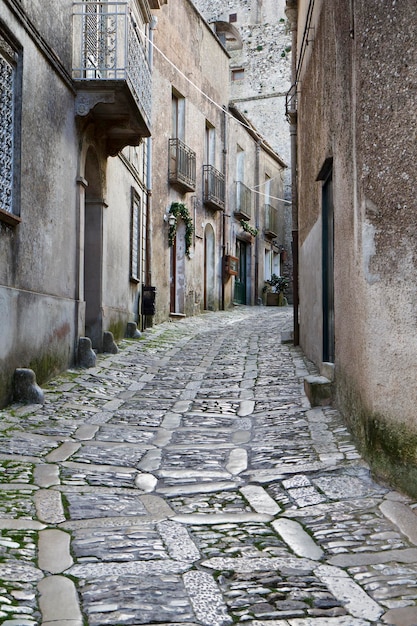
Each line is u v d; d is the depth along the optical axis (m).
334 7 5.97
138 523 3.66
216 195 20.41
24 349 7.14
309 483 4.33
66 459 5.01
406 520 3.61
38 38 7.44
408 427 4.00
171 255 17.75
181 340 12.94
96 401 7.27
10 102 6.81
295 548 3.29
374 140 4.36
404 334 4.05
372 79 4.38
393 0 4.17
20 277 7.00
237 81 30.86
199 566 3.05
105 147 10.80
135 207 13.91
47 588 2.78
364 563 3.07
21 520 3.63
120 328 12.35
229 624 2.49
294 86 12.00
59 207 8.48
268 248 27.42
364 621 2.52
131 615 2.55
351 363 5.32
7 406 6.61
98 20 10.20
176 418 6.56
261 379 8.37
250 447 5.39
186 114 18.19
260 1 30.78
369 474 4.41
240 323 16.83
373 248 4.37
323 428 5.69
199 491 4.31
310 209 9.16
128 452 5.30
